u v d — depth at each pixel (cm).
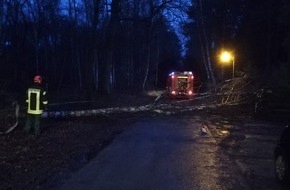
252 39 4716
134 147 1434
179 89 4575
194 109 2897
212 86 3666
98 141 1545
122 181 958
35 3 5153
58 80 5666
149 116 2597
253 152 1366
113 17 4356
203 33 5553
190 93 4572
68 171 1047
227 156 1290
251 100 2764
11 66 3609
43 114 2048
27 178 952
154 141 1582
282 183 950
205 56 5669
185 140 1616
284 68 2670
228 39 5372
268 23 4397
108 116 2331
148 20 4659
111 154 1294
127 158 1233
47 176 981
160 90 6981
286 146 954
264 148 1445
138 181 959
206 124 2206
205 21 5541
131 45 6231
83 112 2264
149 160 1207
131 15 5628
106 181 955
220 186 931
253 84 2922
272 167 1136
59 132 1680
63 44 5878
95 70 4953
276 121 2373
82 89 4912
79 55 5909
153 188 902
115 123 2180
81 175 1009
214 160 1223
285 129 991
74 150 1333
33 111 1557
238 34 4969
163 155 1288
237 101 2834
